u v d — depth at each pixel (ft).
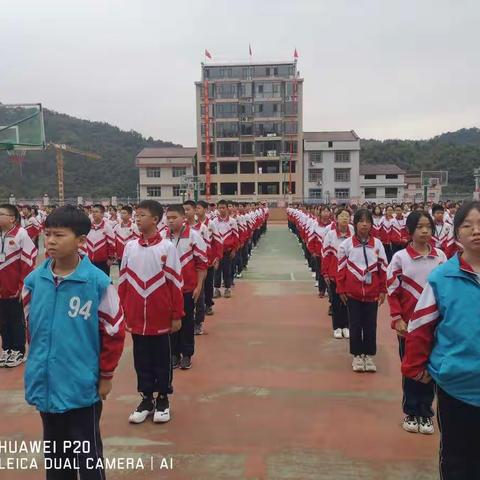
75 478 8.86
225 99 161.68
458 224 7.73
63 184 188.75
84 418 8.50
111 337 8.63
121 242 28.68
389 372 16.89
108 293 8.59
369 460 11.10
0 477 10.62
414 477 10.41
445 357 7.61
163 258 13.15
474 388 7.44
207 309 25.07
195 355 18.70
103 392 8.66
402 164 206.69
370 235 16.69
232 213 36.88
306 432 12.46
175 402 14.39
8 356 17.95
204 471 10.66
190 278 16.90
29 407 14.15
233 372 16.85
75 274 8.40
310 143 162.91
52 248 8.23
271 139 161.48
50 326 8.29
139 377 13.33
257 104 161.99
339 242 20.79
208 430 12.59
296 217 70.64
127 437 12.25
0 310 17.76
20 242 17.62
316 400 14.48
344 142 162.09
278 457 11.23
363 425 12.85
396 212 44.65
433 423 12.94
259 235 71.15
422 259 12.54
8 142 39.55
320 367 17.38
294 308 26.68
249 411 13.73
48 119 244.01
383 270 16.53
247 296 30.07
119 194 197.77
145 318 13.01
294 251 57.11
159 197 168.55
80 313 8.35
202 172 164.76
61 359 8.26
